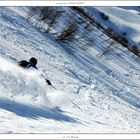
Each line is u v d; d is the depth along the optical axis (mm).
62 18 34906
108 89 27078
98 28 43438
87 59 31688
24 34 26797
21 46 23891
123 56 40031
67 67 26000
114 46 40406
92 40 36406
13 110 12125
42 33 30172
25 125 10688
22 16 29766
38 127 10883
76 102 18531
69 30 31828
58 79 21922
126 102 25812
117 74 33344
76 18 38469
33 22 30578
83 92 21875
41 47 26656
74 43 32875
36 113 12922
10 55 20609
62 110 15250
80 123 13859
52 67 23938
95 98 21891
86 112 17062
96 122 15266
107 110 20203
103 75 30391
